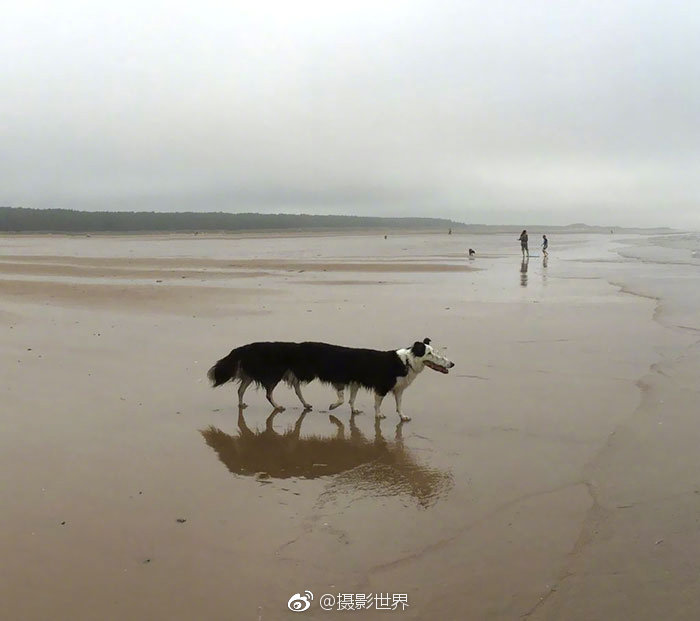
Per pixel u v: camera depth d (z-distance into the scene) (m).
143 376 10.05
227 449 7.14
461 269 31.20
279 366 8.55
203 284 23.44
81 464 6.56
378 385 8.09
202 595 4.31
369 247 62.06
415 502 5.73
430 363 8.01
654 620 3.99
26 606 4.16
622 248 54.72
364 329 13.72
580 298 18.70
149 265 33.88
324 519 5.41
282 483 6.20
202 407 8.65
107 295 19.59
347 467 6.61
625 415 7.84
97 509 5.55
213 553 4.85
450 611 4.14
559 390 8.99
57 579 4.48
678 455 6.54
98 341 12.63
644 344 11.77
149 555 4.81
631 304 17.16
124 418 8.07
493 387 9.26
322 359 8.40
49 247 61.12
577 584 4.39
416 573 4.58
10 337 12.98
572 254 45.47
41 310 16.64
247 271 30.00
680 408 7.99
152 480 6.21
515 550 4.85
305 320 14.96
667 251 47.41
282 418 8.30
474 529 5.20
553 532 5.10
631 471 6.20
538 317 15.09
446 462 6.64
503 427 7.61
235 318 15.33
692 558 4.64
